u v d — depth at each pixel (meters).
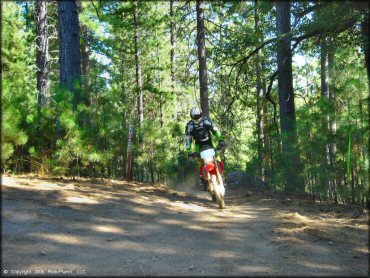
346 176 7.36
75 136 7.77
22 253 3.55
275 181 9.56
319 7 8.34
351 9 6.40
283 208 6.97
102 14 17.70
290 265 3.70
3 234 3.89
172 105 22.80
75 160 8.65
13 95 7.95
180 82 22.14
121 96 9.84
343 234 4.88
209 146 7.30
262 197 8.61
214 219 5.83
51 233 4.17
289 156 8.55
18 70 14.29
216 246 4.35
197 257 3.92
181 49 22.73
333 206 7.11
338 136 7.27
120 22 18.03
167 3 25.28
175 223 5.32
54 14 19.23
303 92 20.75
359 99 6.64
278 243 4.45
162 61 23.06
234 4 13.93
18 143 7.30
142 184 9.12
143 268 3.51
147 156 9.77
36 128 7.96
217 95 17.36
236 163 16.39
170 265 3.63
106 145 9.00
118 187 7.93
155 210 6.04
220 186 7.04
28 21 17.38
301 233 4.88
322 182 7.59
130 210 5.77
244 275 3.42
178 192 9.03
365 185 6.68
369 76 5.54
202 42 16.45
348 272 3.52
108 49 17.41
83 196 6.21
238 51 13.40
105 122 8.83
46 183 6.93
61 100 8.34
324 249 4.23
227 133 16.70
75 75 10.34
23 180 6.88
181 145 11.49
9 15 14.91
